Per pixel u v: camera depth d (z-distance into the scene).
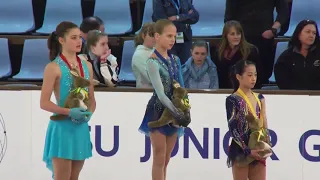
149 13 27.64
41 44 25.81
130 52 25.52
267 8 24.92
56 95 16.48
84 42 22.23
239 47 22.22
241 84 17.41
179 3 23.98
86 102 16.44
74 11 27.83
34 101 20.14
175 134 17.72
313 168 20.28
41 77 25.25
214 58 23.22
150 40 20.42
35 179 20.16
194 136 20.20
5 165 20.11
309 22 21.81
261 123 17.27
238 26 22.08
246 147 16.98
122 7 27.84
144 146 20.23
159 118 17.45
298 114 20.27
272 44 24.78
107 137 20.20
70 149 16.30
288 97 20.23
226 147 20.23
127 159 20.23
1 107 20.08
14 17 27.56
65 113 16.14
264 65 24.75
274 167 20.31
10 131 20.09
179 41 23.84
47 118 20.14
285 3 24.84
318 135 20.27
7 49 25.70
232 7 24.98
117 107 20.17
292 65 21.97
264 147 16.91
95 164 20.22
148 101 19.14
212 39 25.44
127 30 27.27
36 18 28.16
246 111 17.16
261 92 20.25
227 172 20.23
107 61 20.95
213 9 27.80
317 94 20.22
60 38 16.41
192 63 22.03
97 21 22.44
